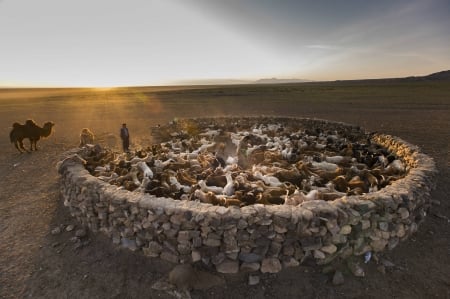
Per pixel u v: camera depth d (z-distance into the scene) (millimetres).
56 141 19391
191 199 6996
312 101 45281
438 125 21734
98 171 9273
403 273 5684
